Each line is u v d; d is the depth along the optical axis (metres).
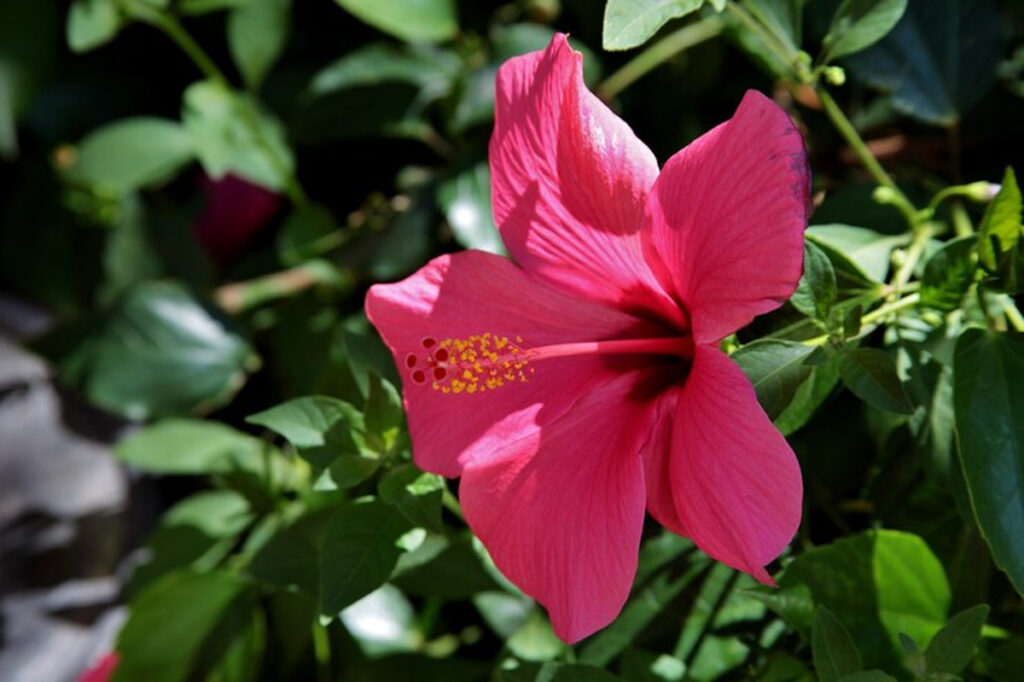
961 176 0.56
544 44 0.59
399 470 0.48
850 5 0.49
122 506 0.65
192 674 0.58
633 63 0.58
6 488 0.64
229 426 0.64
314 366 0.61
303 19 0.64
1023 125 0.56
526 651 0.50
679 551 0.50
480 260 0.47
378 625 0.57
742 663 0.49
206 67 0.62
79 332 0.61
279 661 0.58
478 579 0.52
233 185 0.65
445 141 0.62
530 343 0.47
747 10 0.53
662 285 0.46
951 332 0.48
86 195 0.65
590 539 0.44
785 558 0.49
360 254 0.61
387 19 0.59
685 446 0.43
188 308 0.62
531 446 0.46
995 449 0.44
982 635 0.47
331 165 0.65
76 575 0.64
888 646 0.47
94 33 0.60
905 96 0.54
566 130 0.45
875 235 0.50
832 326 0.45
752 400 0.42
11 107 0.64
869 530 0.48
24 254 0.65
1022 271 0.45
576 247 0.46
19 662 0.62
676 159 0.44
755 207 0.42
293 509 0.58
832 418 0.51
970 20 0.54
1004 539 0.44
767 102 0.42
